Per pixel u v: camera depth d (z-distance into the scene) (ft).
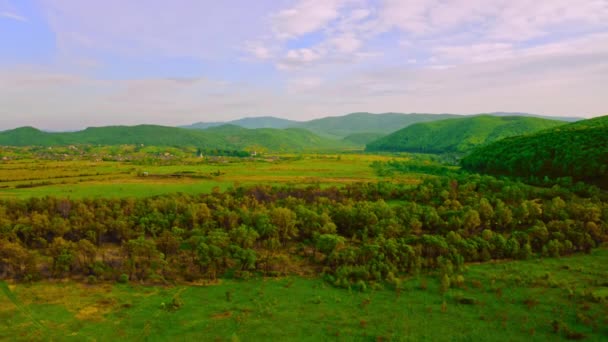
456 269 265.75
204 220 353.92
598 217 327.67
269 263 278.26
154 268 273.13
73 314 212.23
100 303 225.56
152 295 237.66
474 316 207.00
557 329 189.88
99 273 261.44
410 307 219.20
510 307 215.31
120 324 202.59
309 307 221.46
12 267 264.72
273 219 324.80
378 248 274.57
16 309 216.13
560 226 310.04
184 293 241.14
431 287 244.01
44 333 192.65
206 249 265.95
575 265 269.64
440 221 338.34
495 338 185.37
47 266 277.23
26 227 319.47
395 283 249.14
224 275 268.21
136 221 352.90
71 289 243.19
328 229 328.29
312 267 282.56
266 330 196.24
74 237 331.98
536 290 234.58
